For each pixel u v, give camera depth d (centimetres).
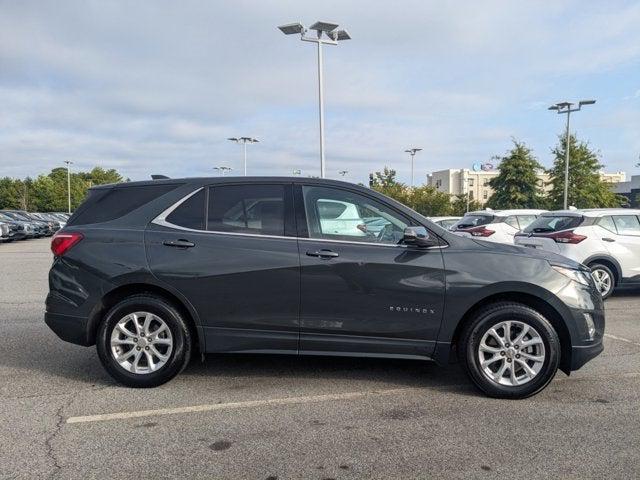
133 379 467
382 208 471
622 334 685
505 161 4156
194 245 464
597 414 417
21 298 954
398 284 450
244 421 402
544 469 331
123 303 464
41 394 457
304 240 461
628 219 957
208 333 464
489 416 412
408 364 545
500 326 447
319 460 342
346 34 2336
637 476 323
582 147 3828
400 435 379
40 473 324
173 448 357
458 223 1410
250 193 480
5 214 3466
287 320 458
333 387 477
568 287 445
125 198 493
